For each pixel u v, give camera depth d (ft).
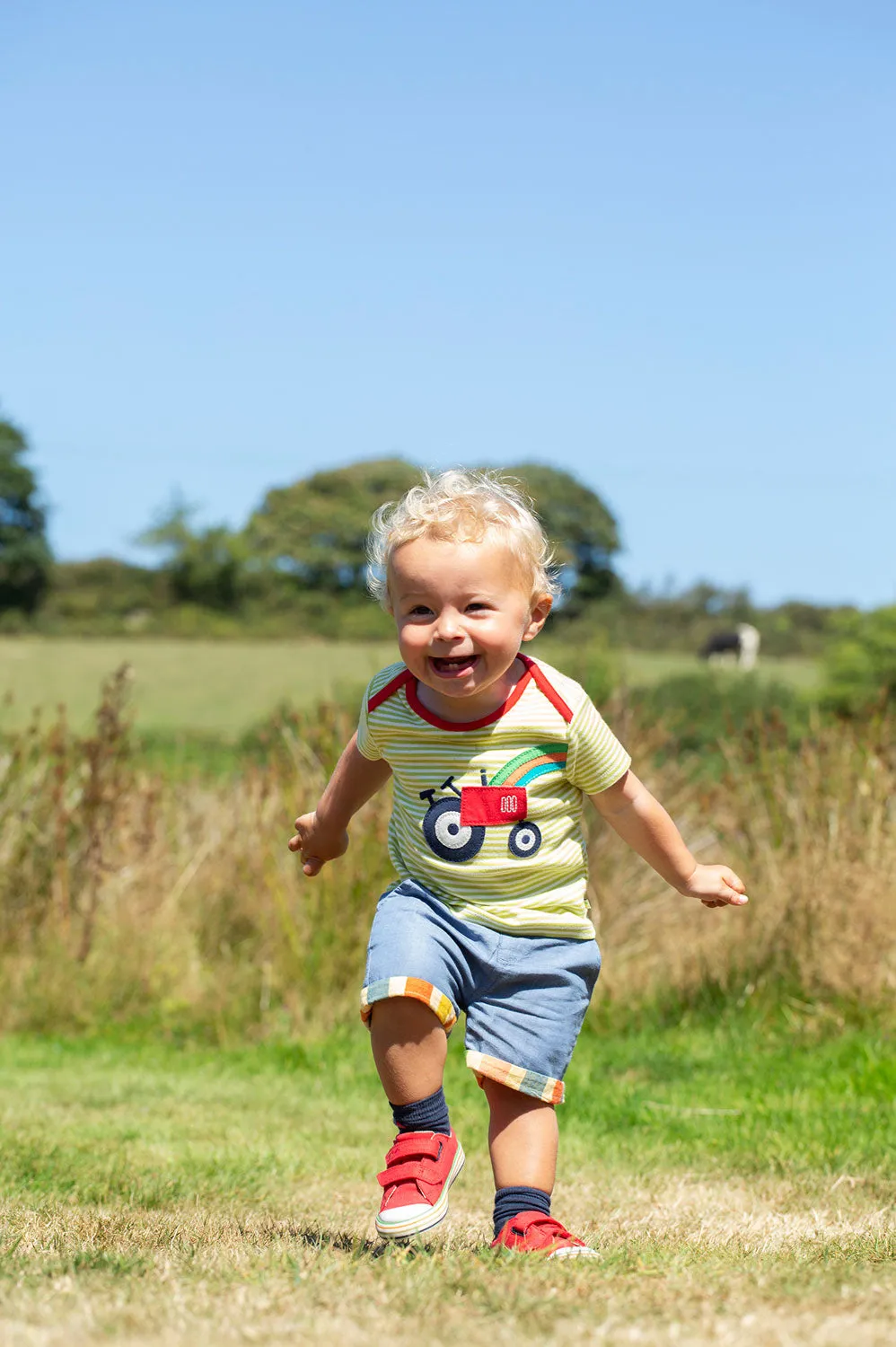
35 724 34.12
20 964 32.27
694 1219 14.60
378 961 12.09
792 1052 26.13
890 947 27.86
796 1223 14.26
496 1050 12.17
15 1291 8.84
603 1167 18.28
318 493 385.09
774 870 30.19
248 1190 15.85
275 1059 28.32
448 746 12.60
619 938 31.89
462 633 12.09
